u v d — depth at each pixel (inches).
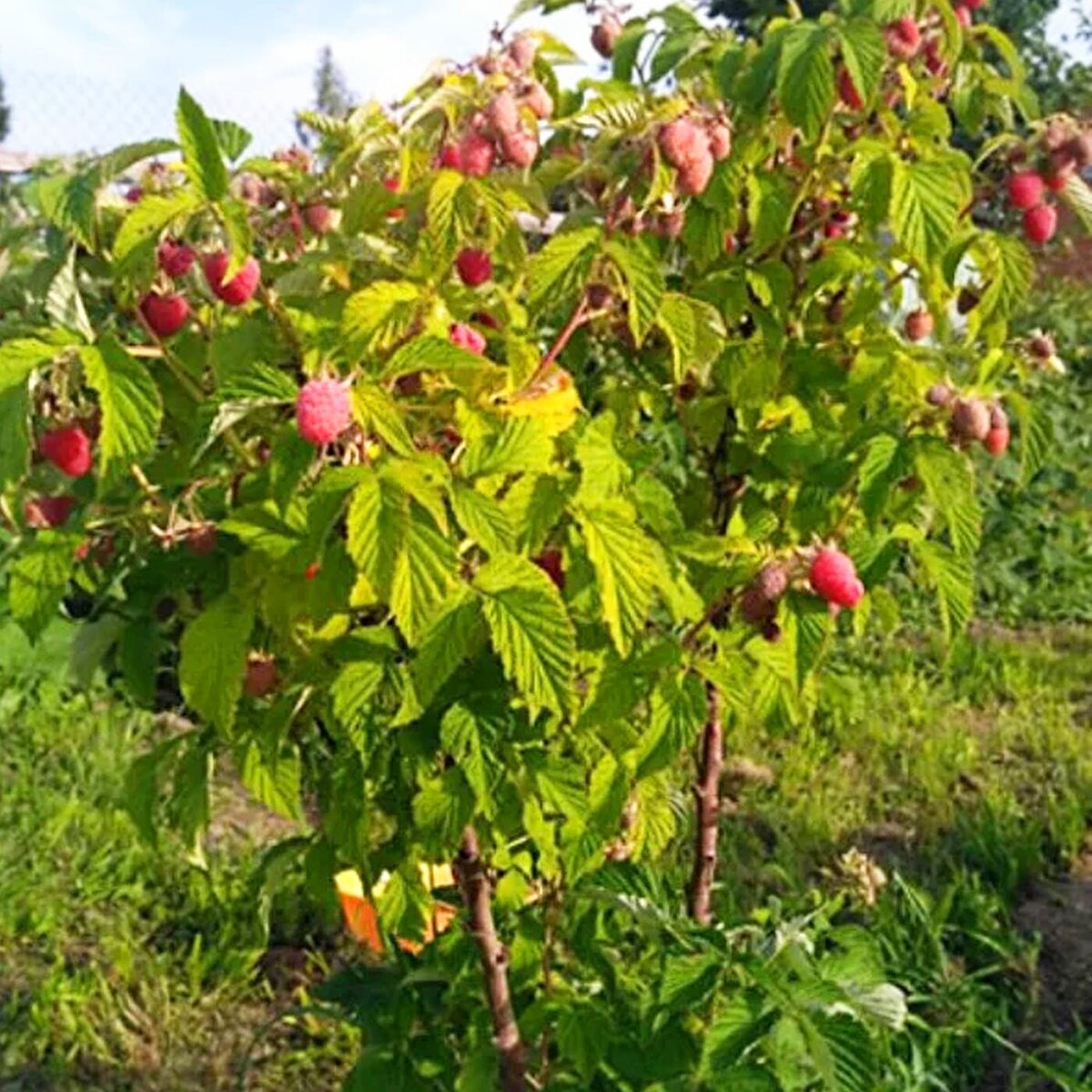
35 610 77.0
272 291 82.0
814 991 93.2
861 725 215.3
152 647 88.0
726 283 105.2
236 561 80.0
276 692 83.2
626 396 109.7
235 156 85.8
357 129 92.5
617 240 86.3
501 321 88.7
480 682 81.9
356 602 78.5
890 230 109.3
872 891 152.6
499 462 78.5
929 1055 131.3
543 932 104.7
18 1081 136.8
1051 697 236.7
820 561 88.8
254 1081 137.6
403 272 82.3
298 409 69.8
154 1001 147.3
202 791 87.8
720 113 96.1
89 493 84.1
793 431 107.0
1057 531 312.2
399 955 107.7
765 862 176.1
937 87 110.5
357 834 83.4
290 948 157.9
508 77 88.9
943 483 94.4
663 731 88.7
